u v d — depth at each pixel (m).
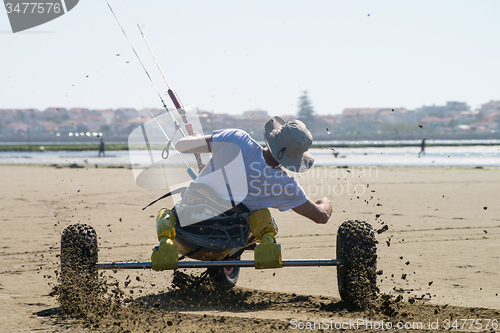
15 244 13.80
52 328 7.01
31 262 11.77
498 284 9.71
